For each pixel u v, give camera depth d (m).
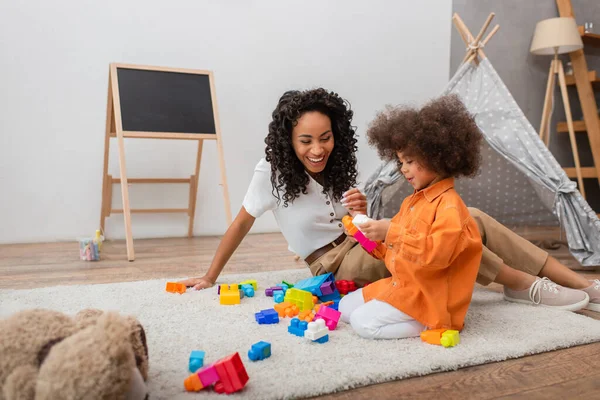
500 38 3.49
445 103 1.09
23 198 2.60
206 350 0.94
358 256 1.33
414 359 0.89
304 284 1.31
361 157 3.34
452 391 0.80
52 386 0.56
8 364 0.59
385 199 2.23
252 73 3.02
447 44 3.57
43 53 2.59
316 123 1.26
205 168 2.95
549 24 3.07
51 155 2.64
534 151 2.04
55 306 1.26
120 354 0.59
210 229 2.99
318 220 1.40
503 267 1.27
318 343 0.98
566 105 3.07
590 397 0.78
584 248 1.88
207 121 2.46
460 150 1.04
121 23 2.71
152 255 2.21
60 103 2.64
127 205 2.12
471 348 0.95
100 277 1.71
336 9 3.19
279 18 3.05
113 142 2.74
